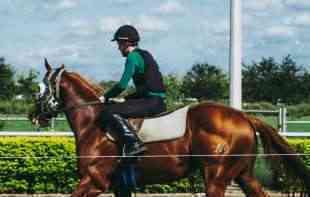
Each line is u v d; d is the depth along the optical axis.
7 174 11.98
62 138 12.37
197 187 11.75
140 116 8.35
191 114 8.28
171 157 8.21
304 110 34.72
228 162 8.06
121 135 8.27
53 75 8.78
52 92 8.74
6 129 19.78
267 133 8.27
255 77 44.22
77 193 8.33
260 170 10.86
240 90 11.43
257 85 43.75
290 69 43.75
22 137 12.69
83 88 8.73
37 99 8.82
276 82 43.56
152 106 8.37
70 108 8.66
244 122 8.20
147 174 8.33
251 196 8.30
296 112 34.62
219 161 8.03
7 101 32.41
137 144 8.20
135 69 8.36
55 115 8.91
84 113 8.57
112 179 8.45
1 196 11.80
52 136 13.36
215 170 8.05
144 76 8.42
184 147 8.21
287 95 43.19
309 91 43.50
